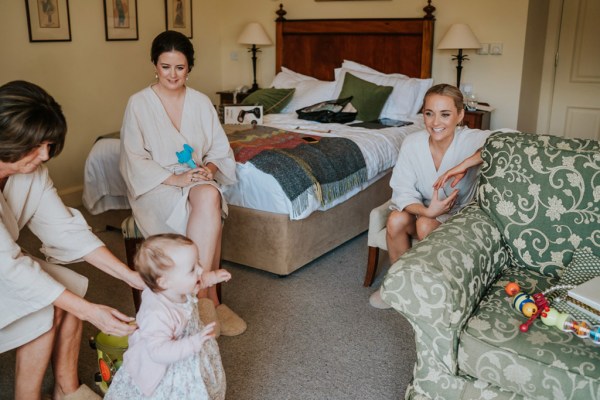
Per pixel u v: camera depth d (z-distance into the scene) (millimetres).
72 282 1824
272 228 2869
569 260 1887
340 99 4230
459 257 1694
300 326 2475
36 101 1451
